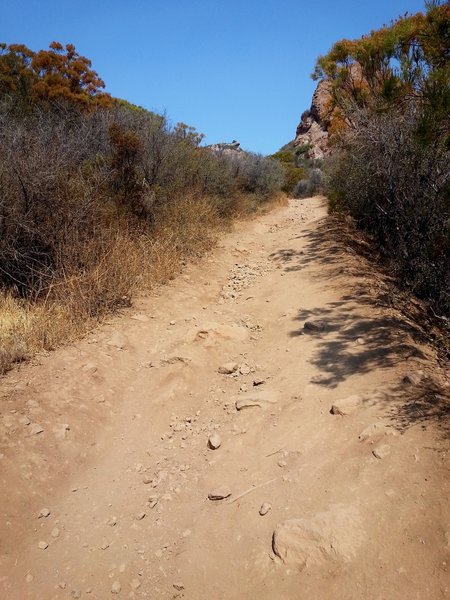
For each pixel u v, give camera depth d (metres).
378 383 4.13
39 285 6.19
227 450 3.81
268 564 2.65
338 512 2.77
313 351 5.08
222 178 13.39
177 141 11.47
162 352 5.36
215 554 2.83
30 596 2.66
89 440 3.98
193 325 6.12
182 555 2.87
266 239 11.74
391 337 5.06
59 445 3.80
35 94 11.88
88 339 5.48
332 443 3.49
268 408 4.23
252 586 2.57
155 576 2.76
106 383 4.73
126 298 6.69
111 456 3.87
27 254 6.45
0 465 3.46
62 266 6.47
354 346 4.98
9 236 6.23
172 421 4.33
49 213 6.70
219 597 2.57
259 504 3.10
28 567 2.85
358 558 2.53
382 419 3.58
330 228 11.62
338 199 10.78
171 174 10.72
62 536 3.08
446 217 6.20
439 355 4.67
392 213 7.87
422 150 6.11
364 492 2.93
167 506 3.30
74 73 13.35
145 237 8.47
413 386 3.96
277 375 4.81
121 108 11.88
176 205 10.14
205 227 10.59
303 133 53.81
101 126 10.09
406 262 6.97
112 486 3.52
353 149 9.05
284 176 22.09
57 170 6.76
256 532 2.89
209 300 7.42
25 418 3.93
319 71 9.95
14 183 6.43
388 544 2.57
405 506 2.76
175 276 8.03
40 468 3.57
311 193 24.28
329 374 4.51
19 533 3.09
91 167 8.35
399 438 3.31
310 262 8.91
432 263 5.92
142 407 4.51
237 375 5.00
